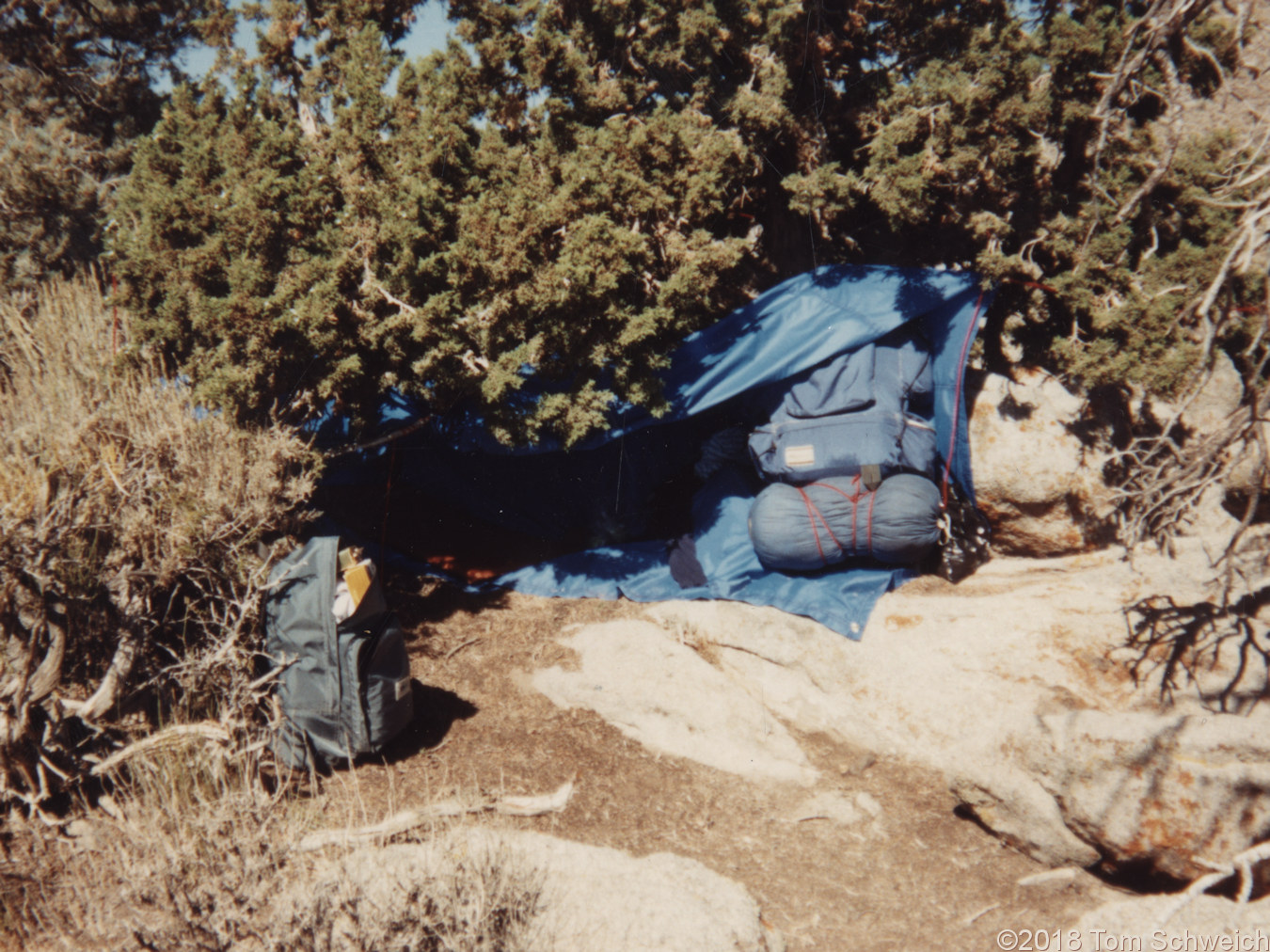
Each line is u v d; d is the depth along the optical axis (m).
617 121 5.92
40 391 4.64
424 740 5.09
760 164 6.73
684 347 6.29
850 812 4.90
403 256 5.20
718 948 3.62
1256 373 4.10
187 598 4.46
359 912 3.27
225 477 4.63
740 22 6.45
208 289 5.32
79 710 4.09
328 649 4.43
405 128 5.48
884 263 7.43
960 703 5.04
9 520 3.83
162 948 3.26
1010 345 7.13
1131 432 6.41
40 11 10.45
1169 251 6.48
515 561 7.01
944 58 6.23
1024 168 6.32
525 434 5.57
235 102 5.50
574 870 3.96
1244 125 6.52
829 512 5.94
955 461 6.19
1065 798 4.48
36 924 3.44
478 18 6.07
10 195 8.76
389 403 6.67
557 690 5.56
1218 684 4.79
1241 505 6.73
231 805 3.59
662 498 7.17
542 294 5.21
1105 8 5.98
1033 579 6.02
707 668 5.60
